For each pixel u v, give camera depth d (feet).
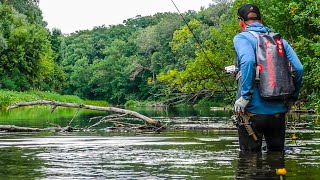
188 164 13.46
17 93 157.99
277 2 49.96
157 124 38.75
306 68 39.52
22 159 15.14
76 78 312.29
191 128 37.93
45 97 173.58
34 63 178.91
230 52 80.84
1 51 166.20
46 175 11.46
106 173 11.73
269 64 15.84
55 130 36.88
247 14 17.08
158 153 16.69
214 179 10.64
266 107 16.06
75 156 15.93
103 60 309.01
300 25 44.75
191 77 78.79
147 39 264.31
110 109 40.32
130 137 27.25
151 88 247.09
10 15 179.42
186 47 215.72
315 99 39.11
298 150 17.21
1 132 34.68
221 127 37.86
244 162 13.83
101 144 21.65
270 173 11.55
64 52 369.50
